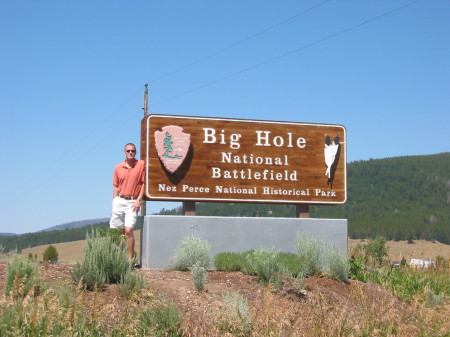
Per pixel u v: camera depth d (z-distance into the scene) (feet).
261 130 46.09
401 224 616.39
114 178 37.55
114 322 24.97
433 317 28.45
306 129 47.26
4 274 30.76
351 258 46.85
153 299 26.40
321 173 47.34
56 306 22.31
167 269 39.06
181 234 41.81
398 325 27.04
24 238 597.93
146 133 43.21
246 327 24.03
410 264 55.26
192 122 44.34
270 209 488.85
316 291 30.27
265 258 36.19
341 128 48.19
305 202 46.62
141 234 43.42
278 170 46.21
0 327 21.01
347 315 26.35
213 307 26.91
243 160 45.34
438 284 46.65
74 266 31.96
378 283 44.16
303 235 44.75
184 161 43.91
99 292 29.35
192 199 43.75
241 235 43.27
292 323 24.82
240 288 33.65
